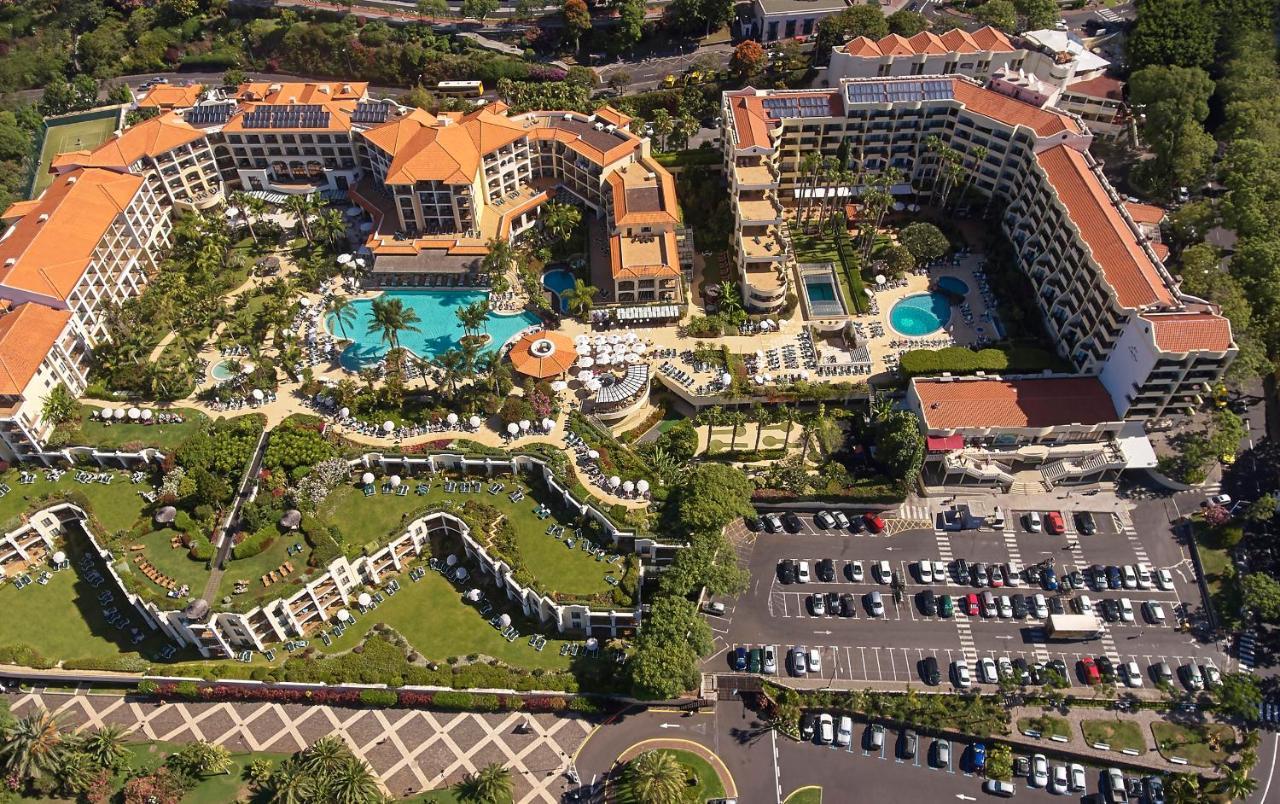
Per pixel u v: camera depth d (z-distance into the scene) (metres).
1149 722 124.94
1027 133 183.00
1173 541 145.12
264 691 128.12
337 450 146.75
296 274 188.88
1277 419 159.88
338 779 115.25
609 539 138.38
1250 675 126.69
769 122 194.62
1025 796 119.31
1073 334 166.62
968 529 148.25
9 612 138.75
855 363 168.88
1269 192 178.00
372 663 130.88
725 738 125.25
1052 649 133.38
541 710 128.00
